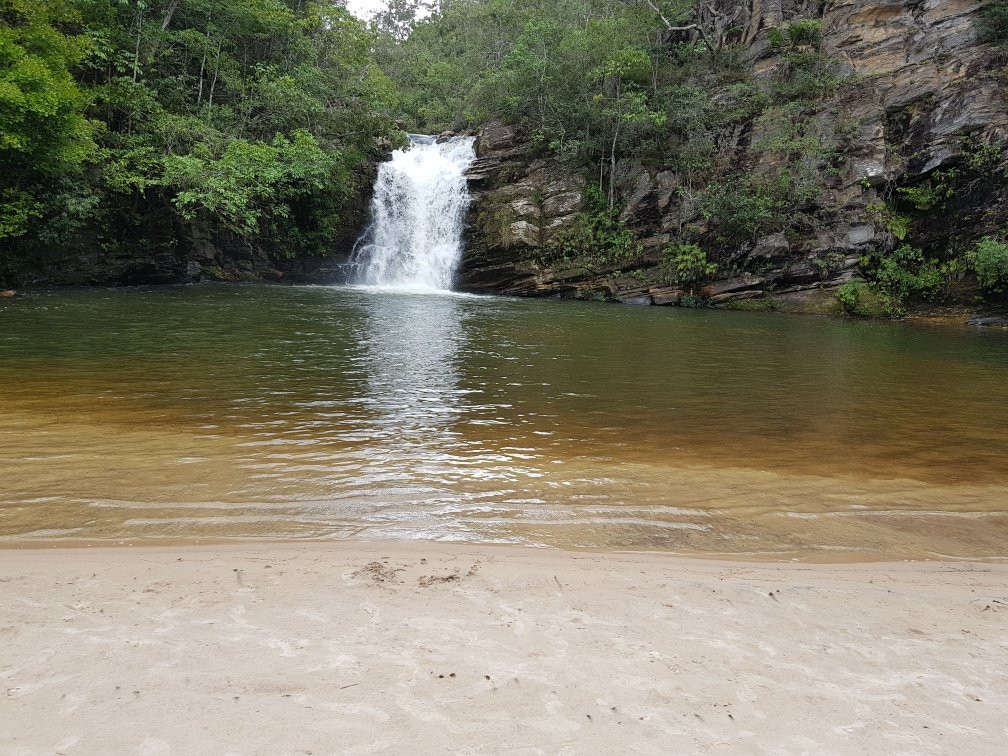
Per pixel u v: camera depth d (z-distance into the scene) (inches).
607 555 177.3
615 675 111.3
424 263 1253.7
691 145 1180.5
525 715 98.0
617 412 354.9
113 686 100.7
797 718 100.8
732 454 285.4
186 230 1083.3
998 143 961.5
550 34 1320.1
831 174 1064.8
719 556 182.5
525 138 1347.2
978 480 258.7
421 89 2033.7
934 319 951.0
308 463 248.2
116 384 368.8
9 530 179.0
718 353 577.6
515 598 143.3
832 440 311.9
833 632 133.0
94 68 1040.2
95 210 927.7
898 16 1113.4
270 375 412.5
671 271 1111.0
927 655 124.4
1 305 702.5
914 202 1024.2
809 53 1186.6
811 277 1046.4
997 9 994.7
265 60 1317.7
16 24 848.9
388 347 543.2
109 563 155.0
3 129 742.5
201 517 194.1
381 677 106.8
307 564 158.7
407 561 163.5
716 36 1370.6
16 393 338.6
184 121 1028.5
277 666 109.1
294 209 1197.1
